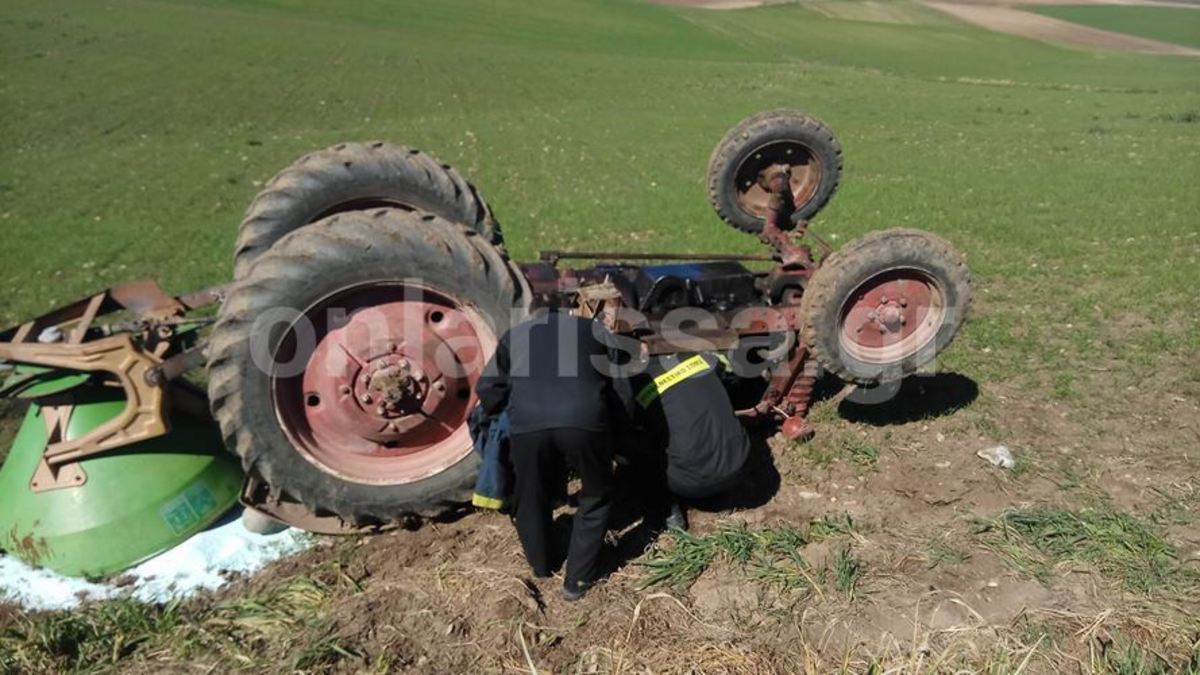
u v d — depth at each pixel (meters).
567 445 4.09
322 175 5.38
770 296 5.56
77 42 30.59
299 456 4.57
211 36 34.56
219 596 4.44
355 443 4.75
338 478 4.66
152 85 24.80
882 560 4.60
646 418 4.80
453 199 5.58
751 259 5.80
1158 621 4.16
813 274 5.20
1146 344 7.16
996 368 6.79
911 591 4.37
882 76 37.91
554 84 30.38
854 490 5.22
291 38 36.34
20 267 9.22
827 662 3.97
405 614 4.27
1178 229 10.78
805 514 5.00
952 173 15.10
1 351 4.32
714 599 4.36
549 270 5.40
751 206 6.36
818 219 11.44
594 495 4.24
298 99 24.28
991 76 43.94
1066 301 8.22
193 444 4.92
